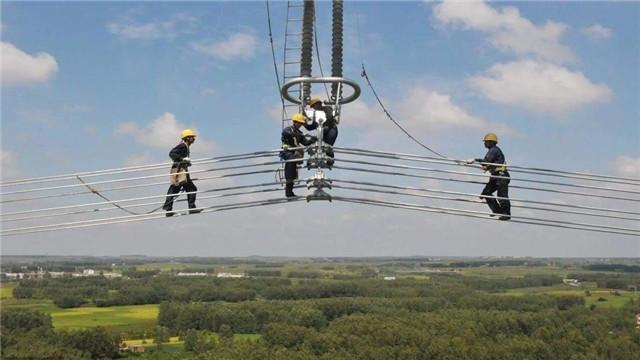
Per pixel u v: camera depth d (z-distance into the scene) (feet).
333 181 60.49
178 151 66.74
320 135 59.88
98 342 313.32
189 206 65.51
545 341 294.87
